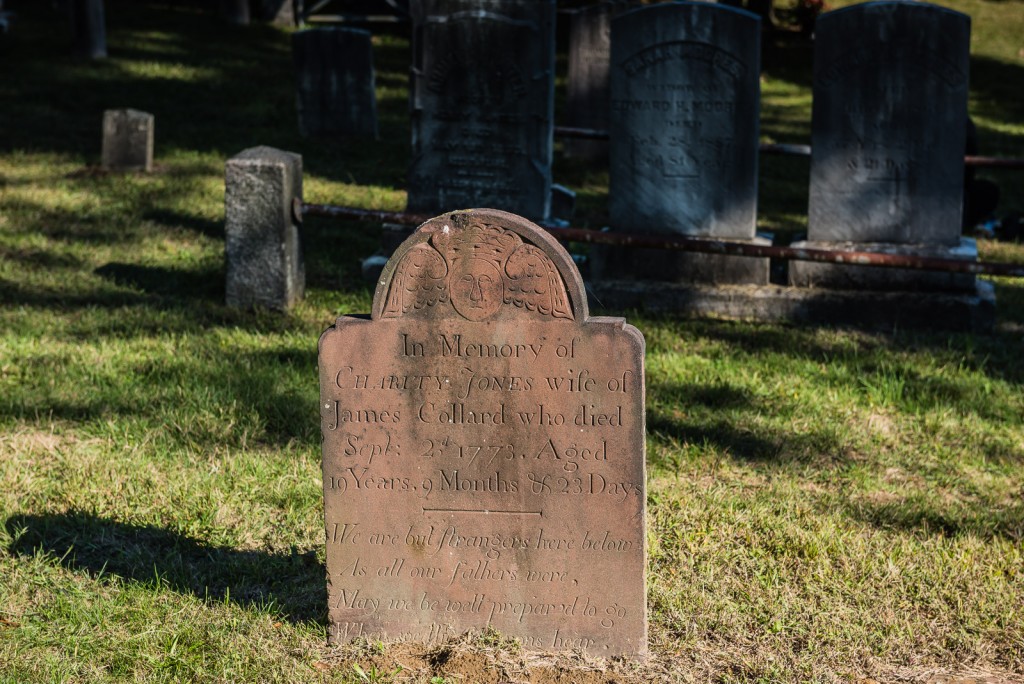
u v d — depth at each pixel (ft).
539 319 15.24
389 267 15.33
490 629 16.21
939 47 28.84
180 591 17.31
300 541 18.98
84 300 30.48
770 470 22.04
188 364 25.81
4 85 57.57
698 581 17.94
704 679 15.55
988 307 29.71
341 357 15.66
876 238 30.37
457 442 15.72
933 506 20.59
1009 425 24.32
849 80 29.48
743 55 29.68
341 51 50.90
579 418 15.44
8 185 41.45
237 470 21.08
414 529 16.05
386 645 16.26
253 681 15.35
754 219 30.81
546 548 15.89
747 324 30.42
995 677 15.66
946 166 29.55
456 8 30.94
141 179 43.47
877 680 15.58
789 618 17.02
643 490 15.57
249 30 74.23
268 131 52.42
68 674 15.11
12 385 24.49
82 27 63.00
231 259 29.89
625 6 47.67
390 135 52.90
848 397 25.44
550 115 31.78
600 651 16.07
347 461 15.93
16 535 18.51
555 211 40.09
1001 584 17.88
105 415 23.21
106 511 19.61
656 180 30.99
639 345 15.14
